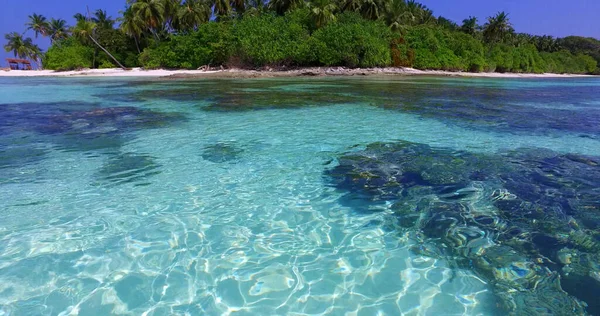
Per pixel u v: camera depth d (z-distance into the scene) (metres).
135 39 40.09
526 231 3.22
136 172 4.86
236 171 4.93
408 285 2.57
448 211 3.66
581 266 2.70
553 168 4.92
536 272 2.64
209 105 10.65
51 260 2.84
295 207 3.85
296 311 2.32
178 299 2.43
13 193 4.11
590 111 10.32
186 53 35.12
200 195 4.14
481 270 2.71
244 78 25.30
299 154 5.68
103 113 9.20
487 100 12.67
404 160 5.33
